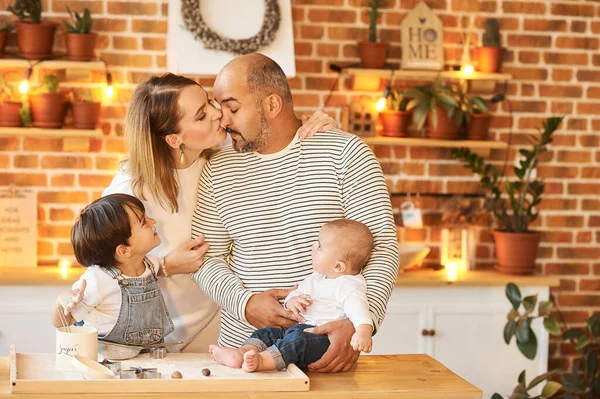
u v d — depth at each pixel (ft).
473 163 14.34
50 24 13.17
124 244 7.42
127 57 13.84
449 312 13.74
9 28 13.46
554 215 15.03
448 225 14.38
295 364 7.02
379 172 7.82
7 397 6.11
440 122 14.20
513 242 14.02
